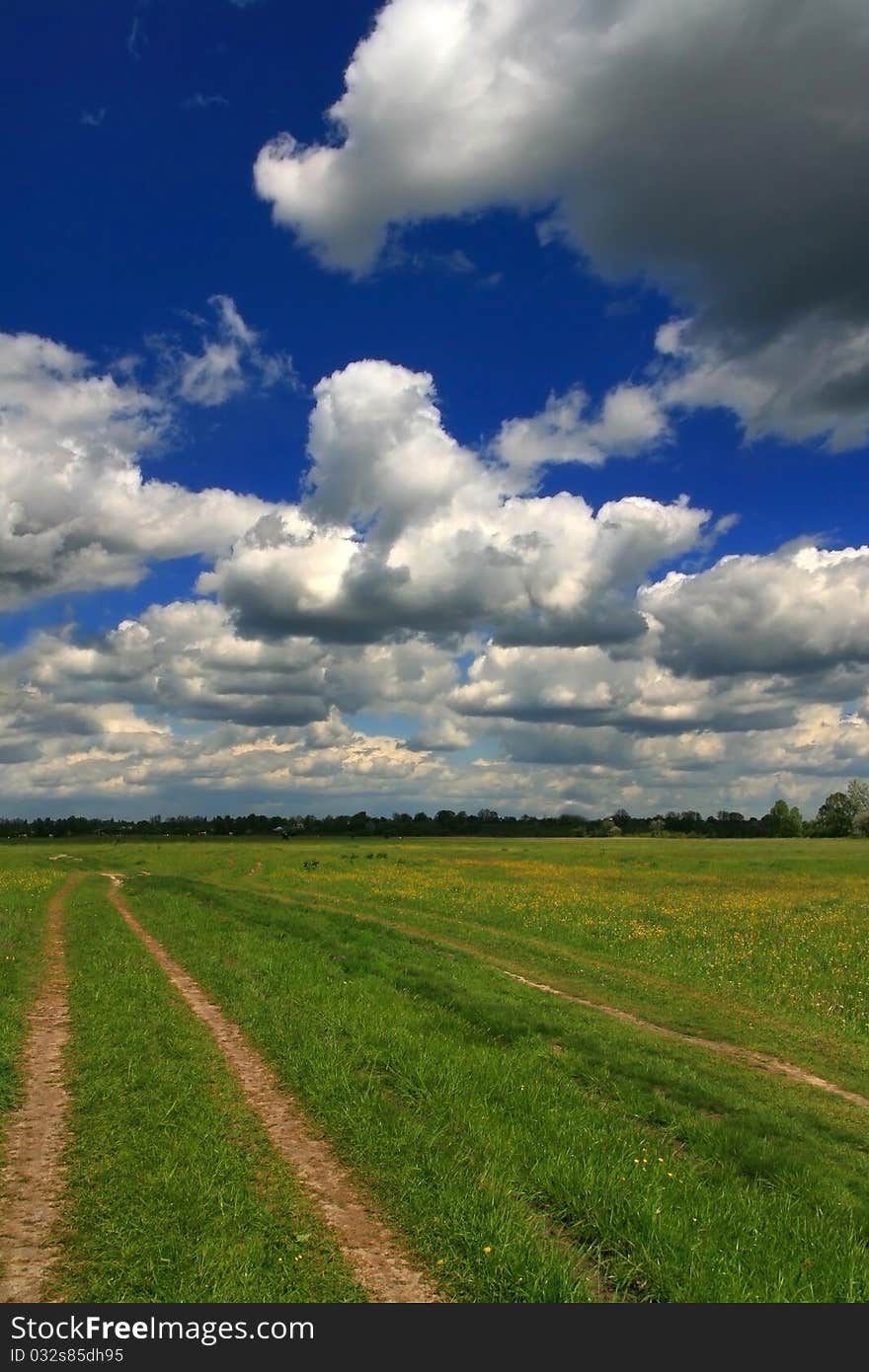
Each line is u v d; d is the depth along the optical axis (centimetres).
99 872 6303
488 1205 756
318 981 1758
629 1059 1344
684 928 3031
